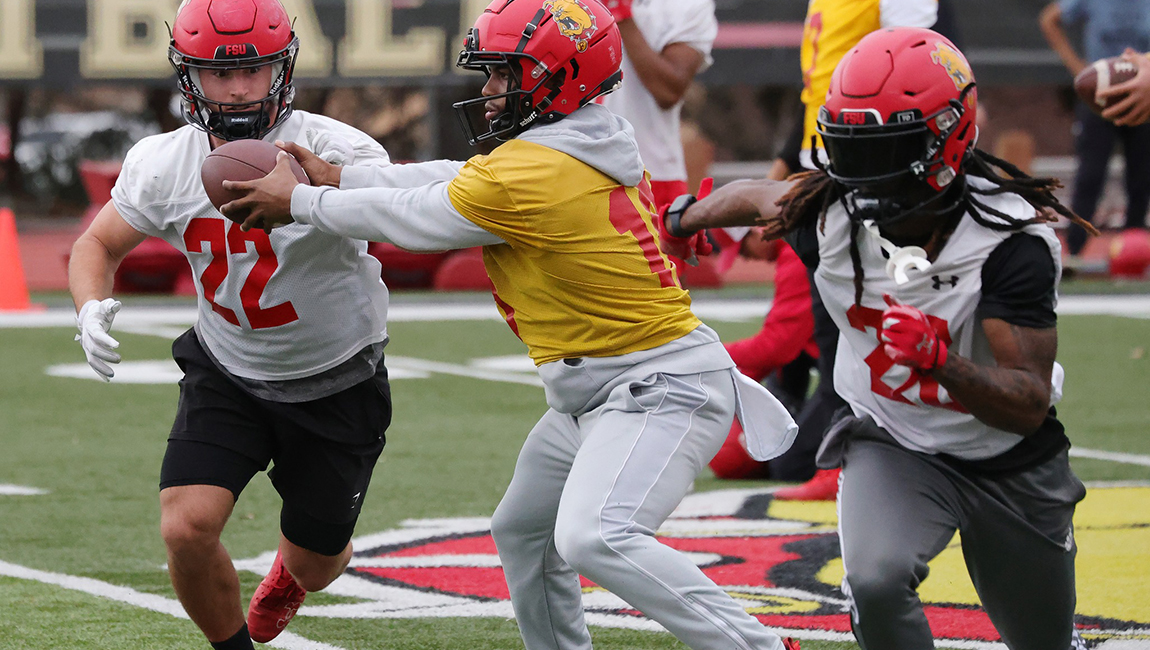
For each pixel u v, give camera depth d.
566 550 11.56
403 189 12.09
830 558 18.44
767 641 11.28
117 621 15.81
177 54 13.09
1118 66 16.81
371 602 16.69
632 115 23.94
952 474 12.25
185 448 13.41
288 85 13.57
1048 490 12.29
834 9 22.03
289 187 12.20
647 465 11.70
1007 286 11.52
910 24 21.39
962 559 18.52
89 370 35.22
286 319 13.59
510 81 12.23
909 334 10.73
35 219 85.94
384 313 14.47
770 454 12.52
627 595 11.38
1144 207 52.50
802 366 24.64
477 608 16.39
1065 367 35.03
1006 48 58.59
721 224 14.23
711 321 41.75
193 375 13.88
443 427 28.41
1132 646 14.50
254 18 13.11
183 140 13.69
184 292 51.44
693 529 20.31
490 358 37.59
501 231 11.84
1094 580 17.02
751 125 98.31
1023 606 12.77
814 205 12.23
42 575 17.77
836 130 11.40
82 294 13.30
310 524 14.27
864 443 12.64
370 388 14.28
